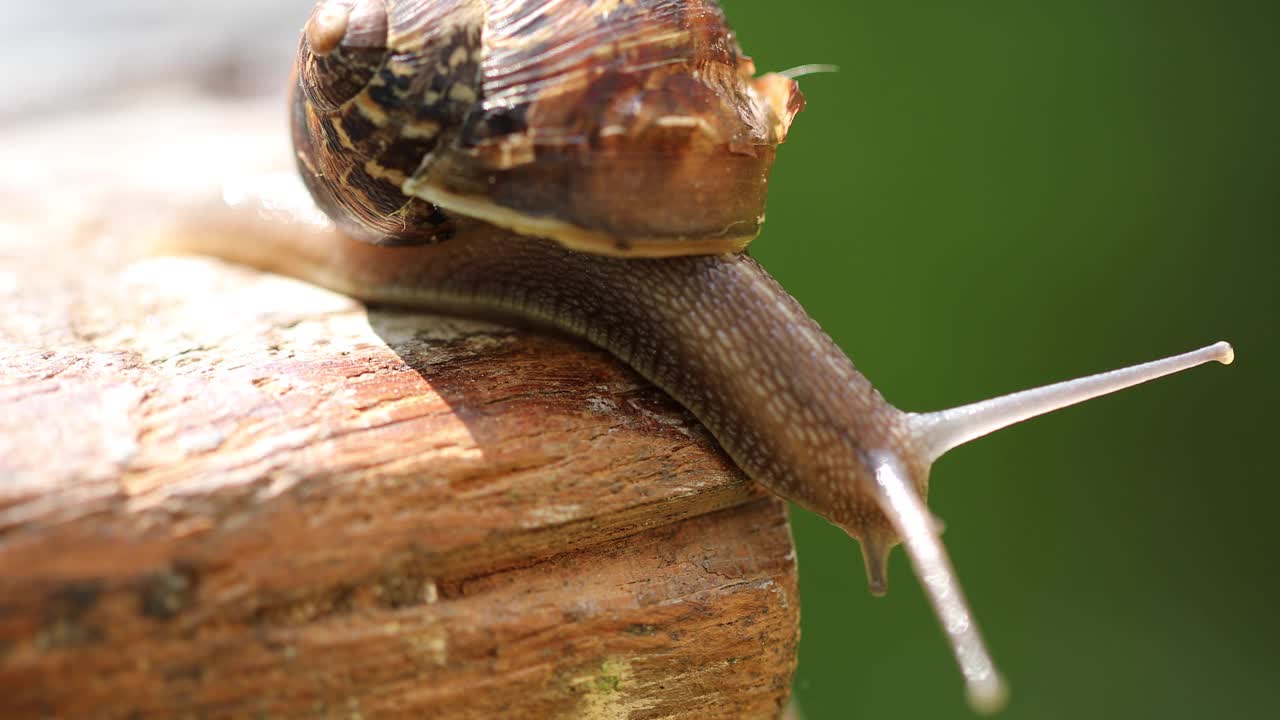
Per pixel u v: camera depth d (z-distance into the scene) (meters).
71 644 0.13
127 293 0.17
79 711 0.13
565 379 0.15
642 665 0.15
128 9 0.31
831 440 0.15
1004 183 0.23
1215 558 0.23
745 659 0.15
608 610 0.14
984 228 0.23
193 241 0.18
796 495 0.15
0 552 0.13
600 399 0.15
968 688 0.15
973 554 0.23
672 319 0.15
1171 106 0.23
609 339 0.16
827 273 0.24
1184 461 0.23
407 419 0.14
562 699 0.14
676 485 0.15
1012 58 0.23
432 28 0.15
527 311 0.16
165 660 0.14
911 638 0.22
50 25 0.30
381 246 0.16
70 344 0.15
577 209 0.15
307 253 0.17
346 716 0.14
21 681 0.13
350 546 0.14
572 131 0.15
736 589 0.15
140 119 0.24
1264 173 0.23
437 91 0.15
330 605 0.14
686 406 0.15
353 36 0.15
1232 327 0.23
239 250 0.18
